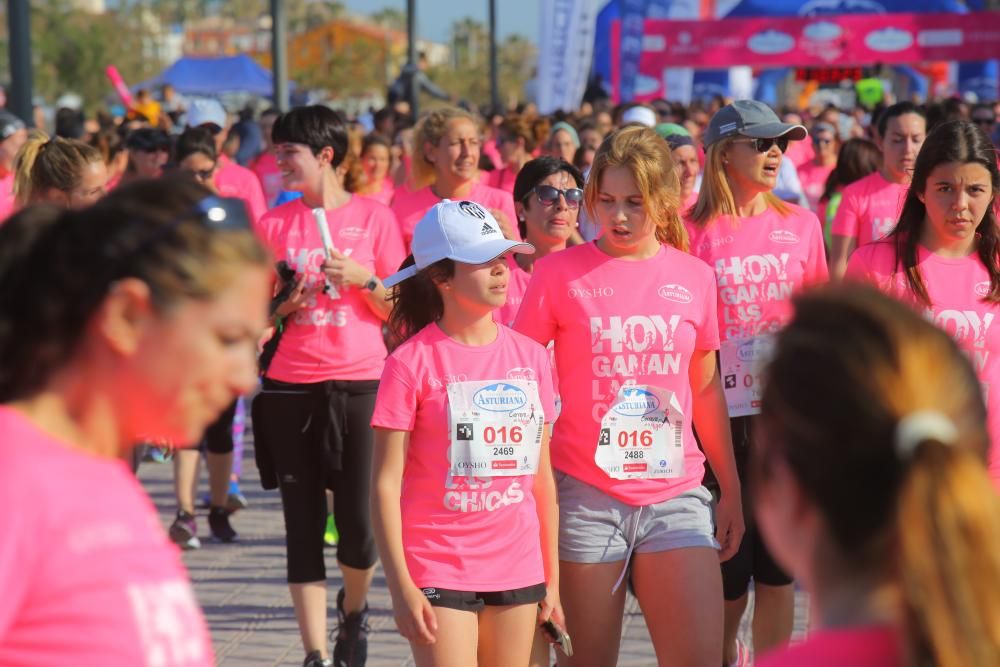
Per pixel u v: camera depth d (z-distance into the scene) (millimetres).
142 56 146500
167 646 3436
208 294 3457
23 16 21078
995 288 9172
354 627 10914
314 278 11039
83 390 3510
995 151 9039
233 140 25594
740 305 10141
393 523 7590
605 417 8438
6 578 3225
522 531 7824
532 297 8688
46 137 10805
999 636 2736
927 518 2768
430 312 8109
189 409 3537
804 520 3025
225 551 15102
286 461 10820
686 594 8281
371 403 10914
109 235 3430
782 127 10078
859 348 2922
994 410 8992
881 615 2941
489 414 7754
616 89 50562
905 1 59188
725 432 8906
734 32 52062
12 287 3475
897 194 14898
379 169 20609
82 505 3375
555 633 7996
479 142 14562
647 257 8664
